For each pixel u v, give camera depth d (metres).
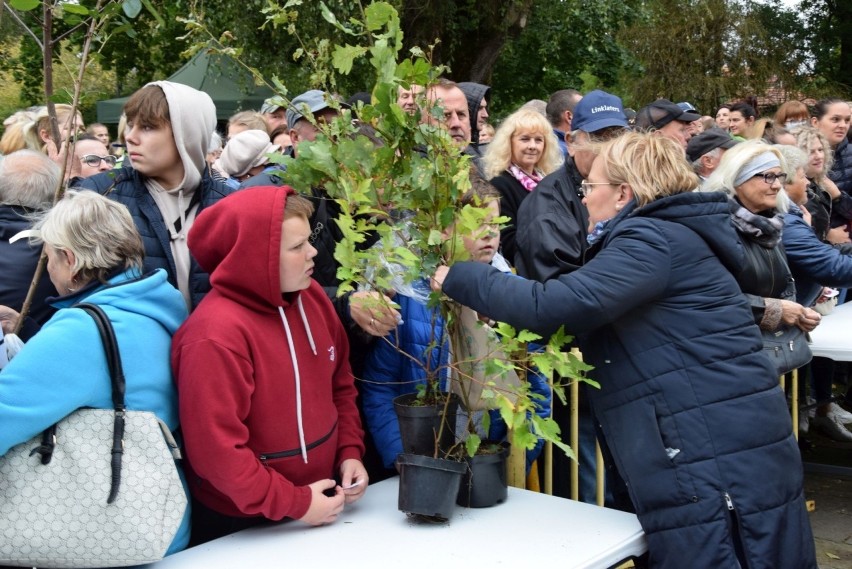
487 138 5.47
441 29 11.99
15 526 1.79
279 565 1.91
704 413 2.24
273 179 2.87
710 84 18.69
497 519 2.19
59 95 2.07
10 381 1.79
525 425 2.01
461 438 2.19
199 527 2.29
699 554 2.19
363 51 2.03
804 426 5.40
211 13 10.12
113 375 1.89
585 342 2.40
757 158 3.30
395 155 2.08
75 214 2.00
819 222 4.95
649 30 18.70
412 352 2.54
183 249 2.60
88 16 2.04
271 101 2.10
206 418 1.93
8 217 2.69
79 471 1.81
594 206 2.47
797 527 2.27
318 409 2.21
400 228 2.06
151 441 1.88
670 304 2.28
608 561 2.02
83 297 2.01
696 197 2.30
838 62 22.64
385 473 2.78
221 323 1.99
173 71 14.43
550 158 4.19
